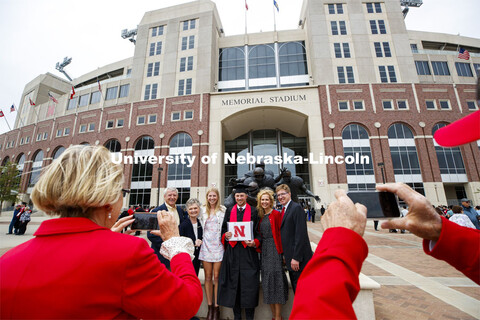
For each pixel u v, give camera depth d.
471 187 22.95
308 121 25.69
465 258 0.62
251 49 30.80
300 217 3.17
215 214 3.71
